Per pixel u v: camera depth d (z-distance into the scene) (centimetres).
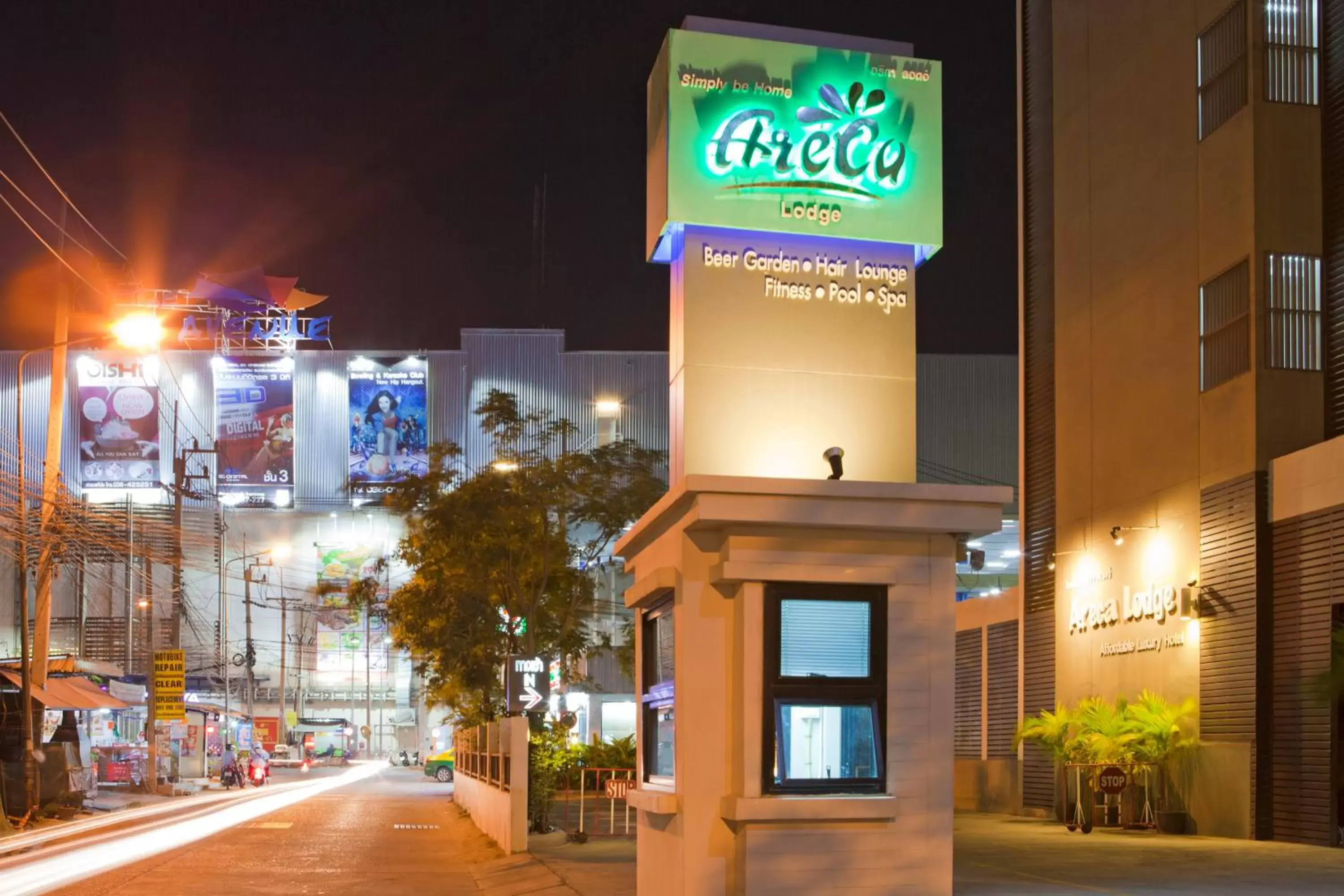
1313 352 2294
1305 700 2134
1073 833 2458
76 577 7188
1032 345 3192
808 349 1248
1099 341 2836
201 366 7569
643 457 3512
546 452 7194
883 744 1124
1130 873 1689
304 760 8519
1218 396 2381
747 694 1105
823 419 1242
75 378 7425
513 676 2680
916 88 1295
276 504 7450
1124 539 2697
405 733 9662
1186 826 2403
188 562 7238
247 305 7581
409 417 7381
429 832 2925
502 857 2192
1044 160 3148
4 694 3828
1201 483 2430
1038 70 3186
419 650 3703
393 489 3872
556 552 3391
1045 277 3133
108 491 7381
